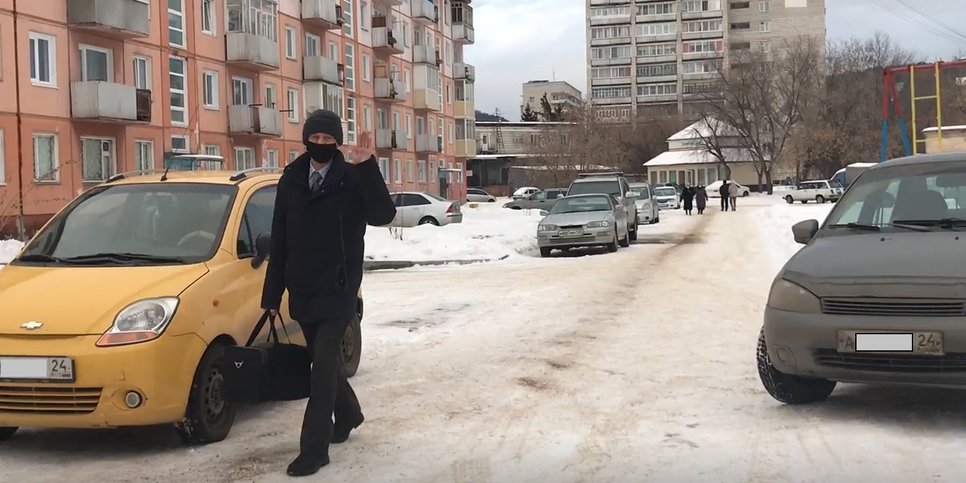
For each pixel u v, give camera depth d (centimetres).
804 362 560
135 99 3002
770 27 12400
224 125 3669
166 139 3269
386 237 2206
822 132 6981
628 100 12769
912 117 2861
